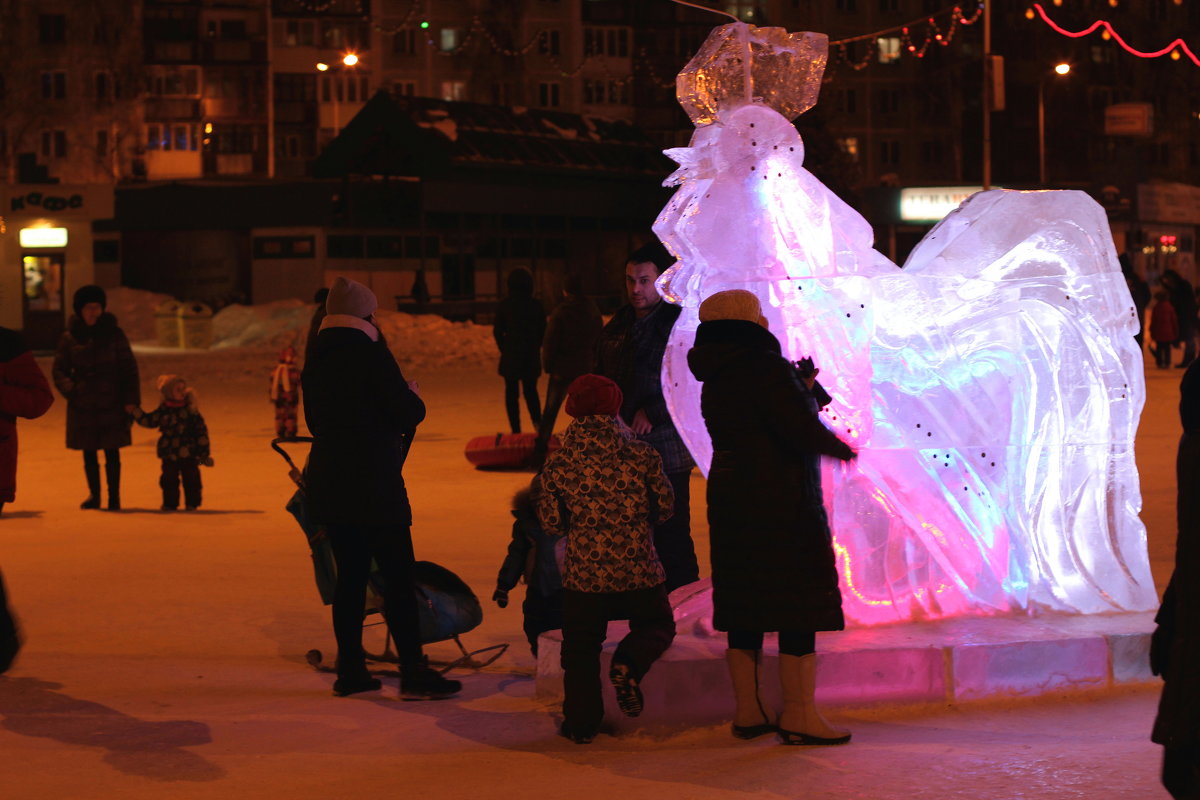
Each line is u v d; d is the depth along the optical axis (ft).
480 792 15.28
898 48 279.28
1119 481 21.89
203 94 242.58
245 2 244.22
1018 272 22.13
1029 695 19.44
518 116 163.84
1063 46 277.85
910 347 21.02
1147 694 19.60
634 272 22.67
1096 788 15.05
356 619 20.29
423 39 260.42
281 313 136.87
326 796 15.16
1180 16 296.30
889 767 16.05
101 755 16.80
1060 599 21.50
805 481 16.99
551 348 44.75
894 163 279.08
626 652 17.42
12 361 25.79
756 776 15.80
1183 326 93.09
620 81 265.95
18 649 19.80
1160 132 292.61
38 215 128.98
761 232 20.56
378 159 153.48
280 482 44.86
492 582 28.55
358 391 19.80
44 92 236.02
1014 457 21.43
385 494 19.81
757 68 21.21
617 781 15.70
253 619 25.61
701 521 36.04
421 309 145.89
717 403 17.07
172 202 173.99
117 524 36.81
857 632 20.12
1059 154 281.13
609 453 17.84
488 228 169.99
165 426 39.19
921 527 20.79
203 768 16.28
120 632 24.54
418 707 19.48
